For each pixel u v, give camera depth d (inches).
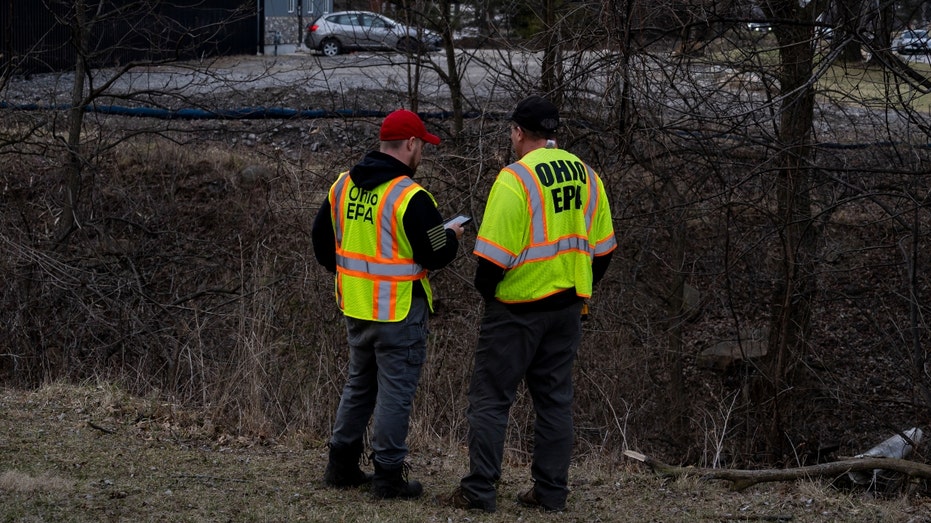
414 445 927.0
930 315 1328.7
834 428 1508.4
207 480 722.8
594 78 1263.5
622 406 1403.8
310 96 2347.4
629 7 1168.8
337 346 1238.3
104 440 818.2
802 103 1258.0
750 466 1332.4
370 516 649.0
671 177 1343.5
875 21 1097.4
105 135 1913.1
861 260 1579.7
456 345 1321.4
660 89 1219.2
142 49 1833.2
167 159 2139.5
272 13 4768.7
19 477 673.0
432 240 652.1
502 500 719.7
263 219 1566.2
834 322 1724.9
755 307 1654.8
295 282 1311.5
